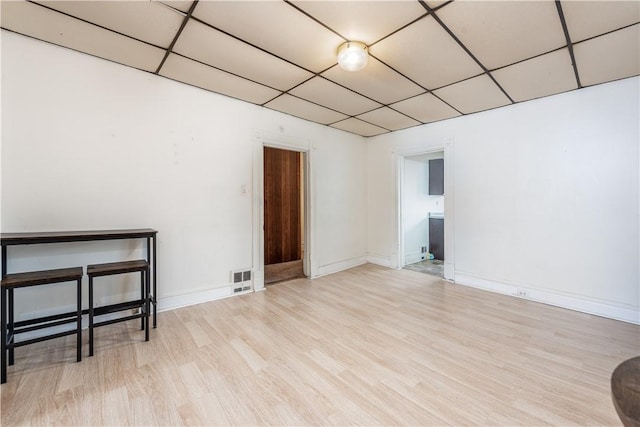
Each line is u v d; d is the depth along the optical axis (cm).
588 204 277
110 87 240
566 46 208
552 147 298
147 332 219
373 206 495
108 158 241
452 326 249
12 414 142
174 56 230
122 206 249
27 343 173
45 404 149
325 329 243
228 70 253
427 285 373
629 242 256
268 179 478
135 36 203
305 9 172
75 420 139
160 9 174
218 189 309
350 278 407
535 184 310
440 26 186
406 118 385
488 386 168
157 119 266
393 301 312
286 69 249
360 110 354
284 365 188
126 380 171
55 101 217
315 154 411
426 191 550
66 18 183
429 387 167
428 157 505
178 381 171
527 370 184
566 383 170
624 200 258
